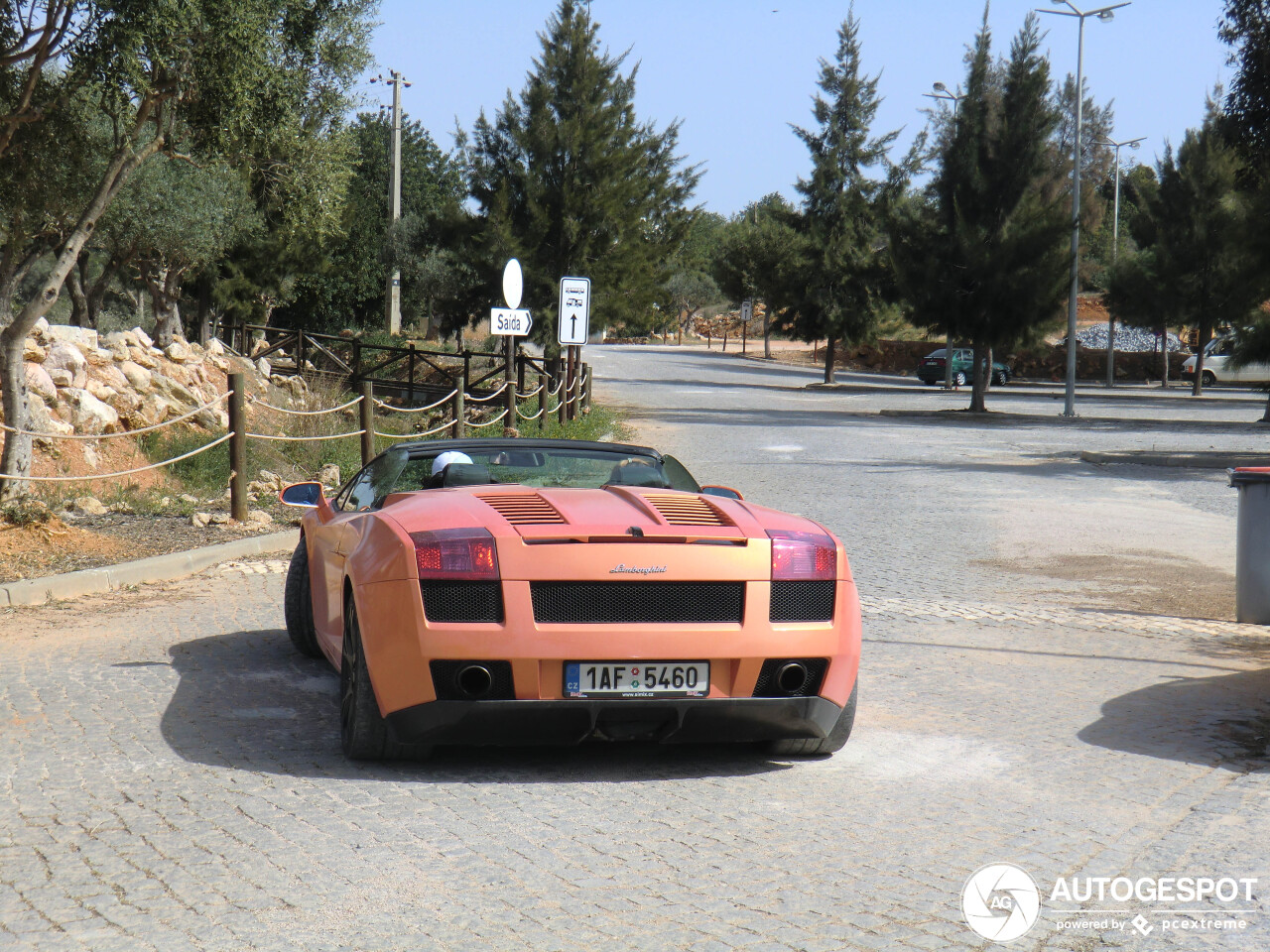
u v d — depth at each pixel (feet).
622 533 14.90
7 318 54.29
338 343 127.54
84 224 36.55
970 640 25.46
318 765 15.83
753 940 10.53
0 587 27.81
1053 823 13.91
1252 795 15.05
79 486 48.47
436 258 172.04
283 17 39.52
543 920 10.90
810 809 14.35
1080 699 20.31
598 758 16.53
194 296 130.62
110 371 62.39
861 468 62.90
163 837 12.94
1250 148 78.54
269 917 10.87
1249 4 75.25
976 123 119.96
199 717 18.10
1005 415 113.19
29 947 10.23
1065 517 46.34
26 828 13.17
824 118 164.66
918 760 16.60
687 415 103.71
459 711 14.39
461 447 19.34
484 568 14.48
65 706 18.58
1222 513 48.32
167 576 32.01
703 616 14.93
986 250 116.26
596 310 115.75
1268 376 182.50
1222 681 21.83
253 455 60.08
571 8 116.06
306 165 45.68
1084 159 253.24
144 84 33.17
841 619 15.51
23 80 38.78
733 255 244.01
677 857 12.62
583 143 115.14
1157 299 155.22
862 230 164.66
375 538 15.64
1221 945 10.64
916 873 12.27
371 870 12.09
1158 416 116.47
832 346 167.73
